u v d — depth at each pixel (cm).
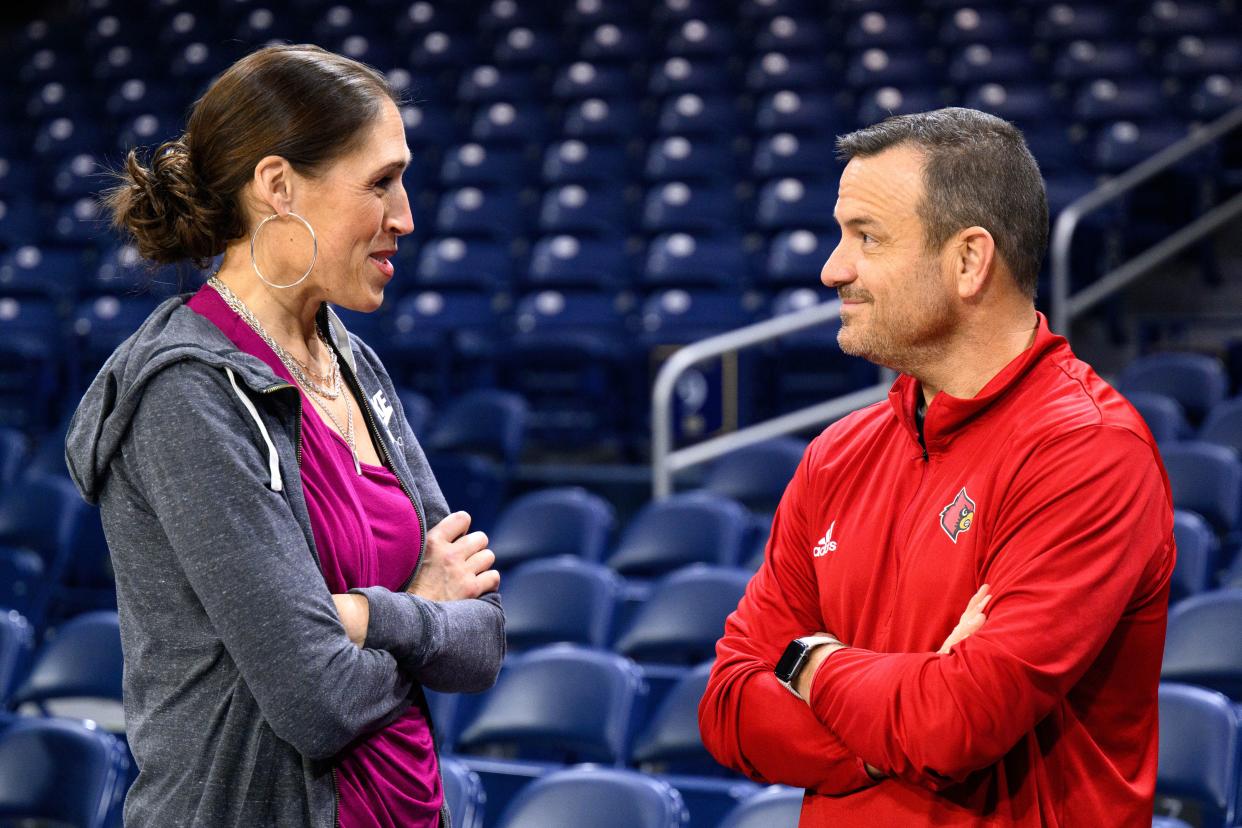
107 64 1233
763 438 600
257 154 165
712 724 180
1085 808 162
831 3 1130
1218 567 490
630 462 729
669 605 430
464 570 184
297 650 154
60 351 798
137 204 170
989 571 162
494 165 980
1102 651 165
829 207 864
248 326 171
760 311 761
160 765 160
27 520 571
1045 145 905
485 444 651
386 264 175
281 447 163
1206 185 828
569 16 1162
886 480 176
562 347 717
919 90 1002
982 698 152
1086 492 157
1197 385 627
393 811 169
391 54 1179
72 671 416
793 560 186
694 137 988
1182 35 1022
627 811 303
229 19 1258
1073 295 775
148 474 158
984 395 166
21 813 350
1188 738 307
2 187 1056
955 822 162
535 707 375
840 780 168
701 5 1151
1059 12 1057
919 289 167
